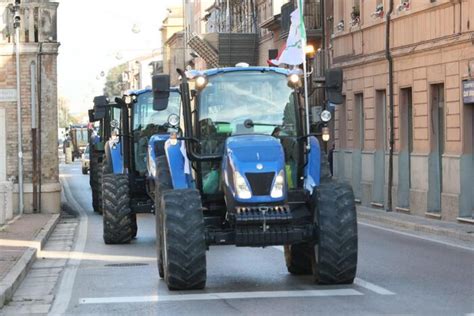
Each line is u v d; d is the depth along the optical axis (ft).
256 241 59.52
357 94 160.56
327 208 60.70
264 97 65.05
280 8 228.02
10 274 69.10
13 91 137.69
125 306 57.31
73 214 146.72
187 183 65.05
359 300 56.54
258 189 58.90
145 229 114.93
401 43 137.08
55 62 138.82
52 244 99.66
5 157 137.49
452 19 118.73
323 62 179.22
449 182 118.52
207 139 64.34
